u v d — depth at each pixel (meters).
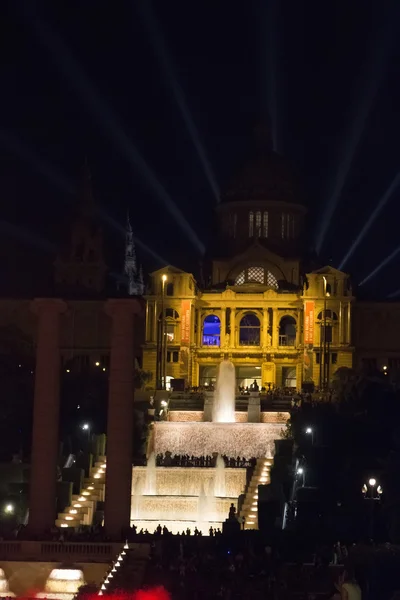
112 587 142.75
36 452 164.50
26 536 161.25
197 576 147.25
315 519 177.88
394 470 176.88
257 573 149.12
